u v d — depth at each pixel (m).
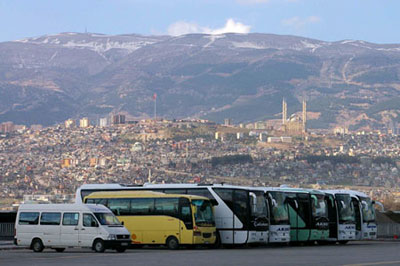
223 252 63.50
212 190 74.56
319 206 82.44
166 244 70.81
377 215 111.19
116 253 62.38
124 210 72.31
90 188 76.00
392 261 49.53
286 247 76.19
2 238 81.56
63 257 55.81
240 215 73.38
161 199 71.50
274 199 77.19
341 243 87.56
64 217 65.62
